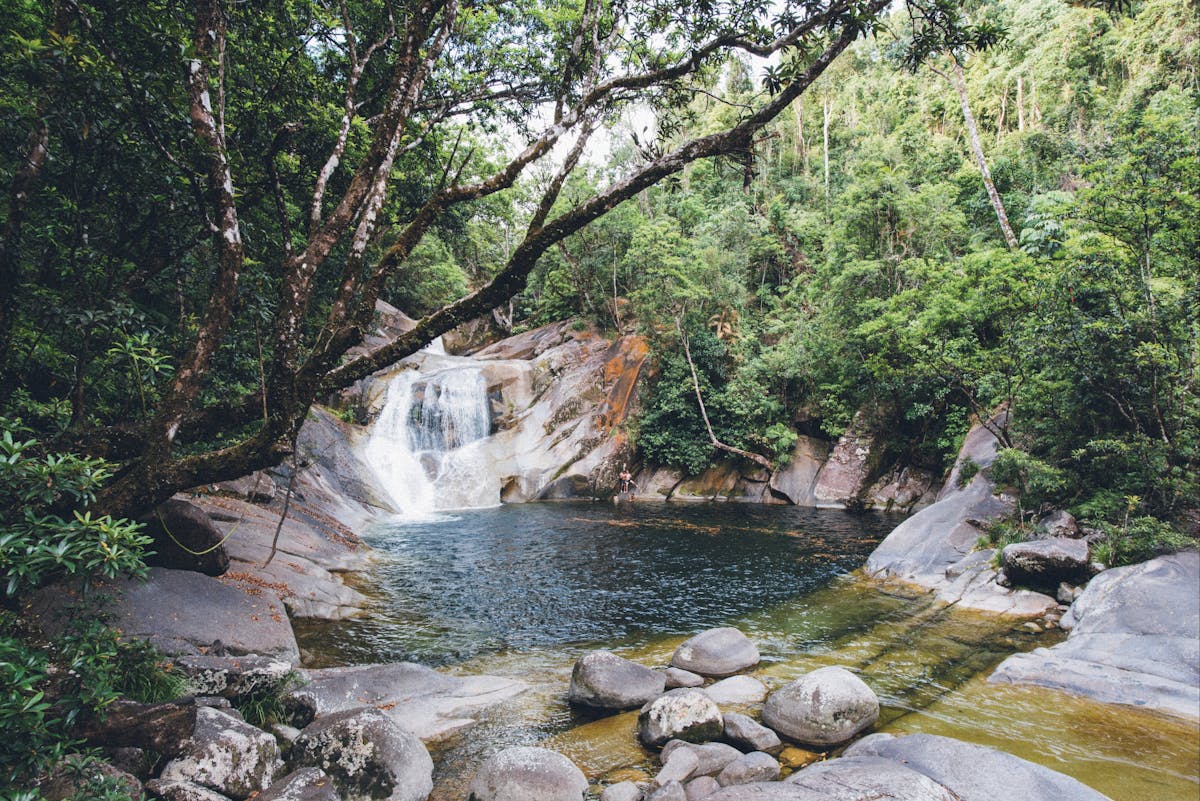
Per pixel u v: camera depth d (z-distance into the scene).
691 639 7.83
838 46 5.42
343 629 8.88
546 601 10.79
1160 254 9.94
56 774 3.42
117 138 6.28
